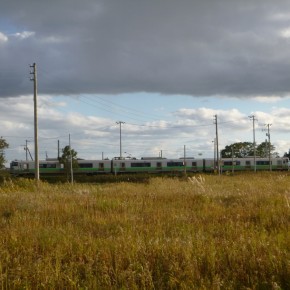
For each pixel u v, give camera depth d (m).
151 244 7.56
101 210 13.46
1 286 6.14
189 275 6.25
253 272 6.37
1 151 57.94
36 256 7.47
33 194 18.72
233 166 76.25
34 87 34.72
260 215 10.92
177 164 77.44
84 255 7.35
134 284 6.01
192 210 12.98
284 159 83.38
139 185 27.73
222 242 7.73
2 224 10.71
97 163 74.00
